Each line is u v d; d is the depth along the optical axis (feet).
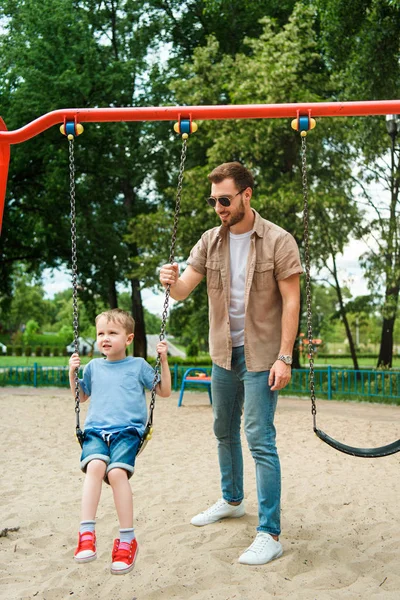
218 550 12.32
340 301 74.95
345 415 39.29
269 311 12.07
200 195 58.18
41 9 65.36
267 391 11.88
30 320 262.26
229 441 13.75
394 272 61.62
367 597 10.07
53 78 62.80
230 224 11.94
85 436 10.63
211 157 57.47
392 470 21.11
